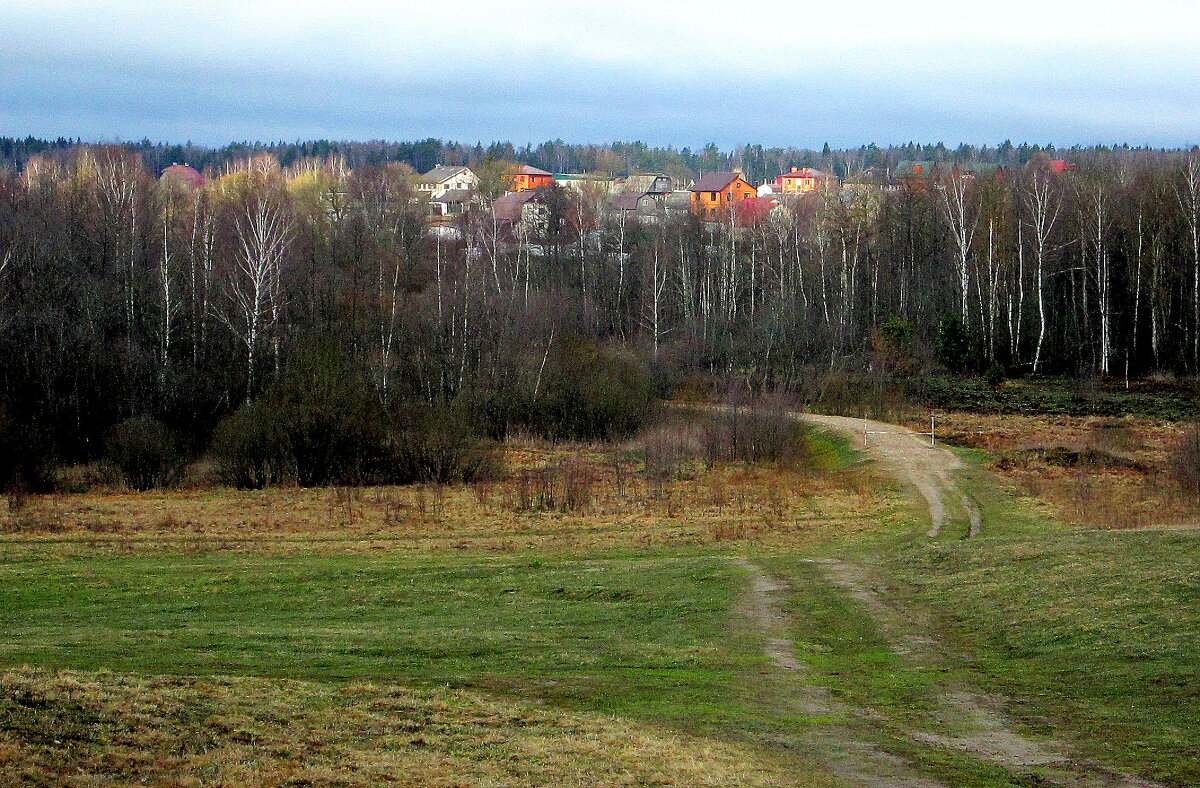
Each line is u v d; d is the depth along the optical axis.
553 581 32.53
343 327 74.12
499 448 63.44
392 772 15.20
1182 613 23.55
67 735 15.52
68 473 58.53
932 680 21.09
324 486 56.31
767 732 17.89
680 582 31.89
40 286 72.88
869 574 32.38
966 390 78.94
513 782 14.97
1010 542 34.50
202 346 72.19
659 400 74.38
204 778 14.47
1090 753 16.64
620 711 19.09
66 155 180.38
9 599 30.42
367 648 23.83
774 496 49.38
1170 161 102.38
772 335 85.31
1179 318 85.12
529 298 85.81
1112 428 65.38
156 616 28.27
